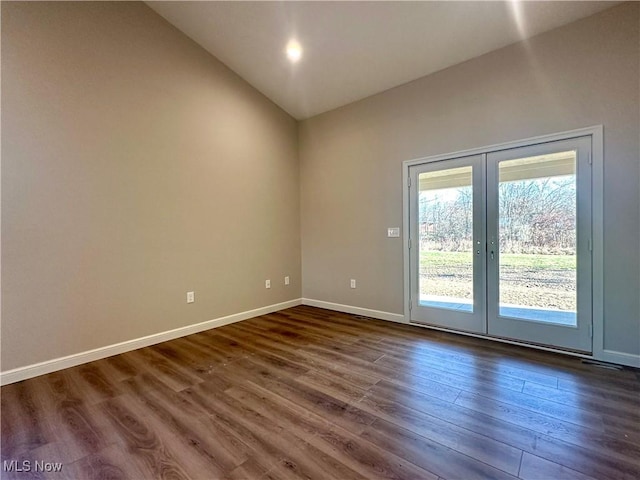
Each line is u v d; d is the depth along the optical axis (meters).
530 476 1.46
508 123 3.12
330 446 1.69
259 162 4.43
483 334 3.37
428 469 1.52
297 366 2.72
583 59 2.71
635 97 2.52
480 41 3.10
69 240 2.77
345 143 4.45
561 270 2.90
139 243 3.22
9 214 2.47
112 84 3.02
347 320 4.15
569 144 2.81
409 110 3.81
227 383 2.42
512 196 3.13
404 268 3.92
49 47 2.65
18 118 2.50
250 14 3.21
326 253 4.75
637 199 2.54
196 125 3.70
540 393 2.20
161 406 2.11
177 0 3.18
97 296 2.94
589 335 2.77
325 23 3.17
